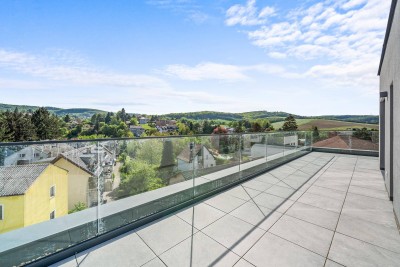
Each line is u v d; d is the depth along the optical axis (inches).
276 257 78.5
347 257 78.3
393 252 81.4
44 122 1801.2
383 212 119.0
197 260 76.5
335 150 344.2
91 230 86.4
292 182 177.6
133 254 79.6
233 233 95.7
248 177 184.5
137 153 107.6
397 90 110.8
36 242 72.3
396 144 111.1
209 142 151.2
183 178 130.6
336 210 121.4
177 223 104.7
